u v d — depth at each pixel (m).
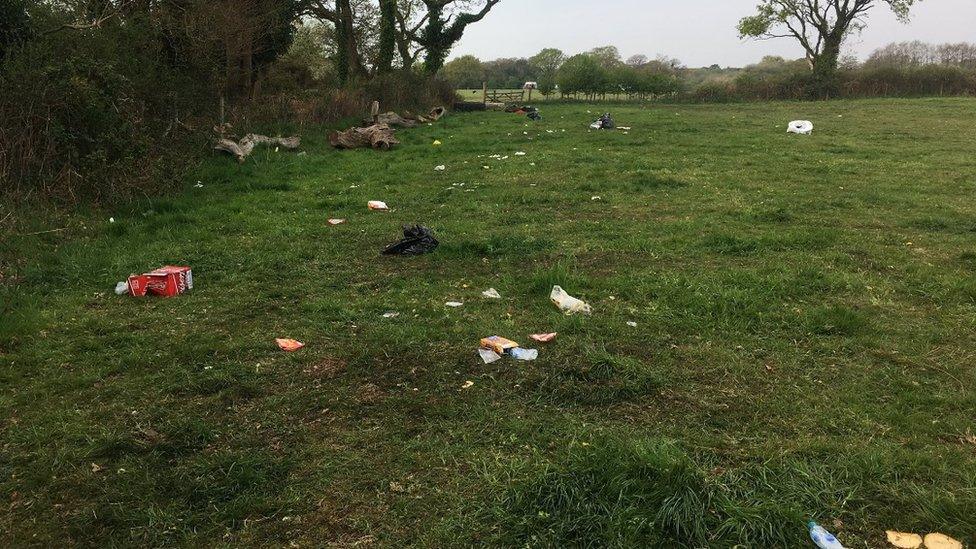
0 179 7.82
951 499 2.75
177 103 11.80
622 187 10.74
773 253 6.75
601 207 9.27
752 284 5.66
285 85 22.16
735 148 15.86
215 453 3.19
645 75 42.72
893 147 15.84
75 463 3.12
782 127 21.16
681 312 5.04
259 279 6.04
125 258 6.53
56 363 4.22
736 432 3.37
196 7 13.79
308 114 18.55
